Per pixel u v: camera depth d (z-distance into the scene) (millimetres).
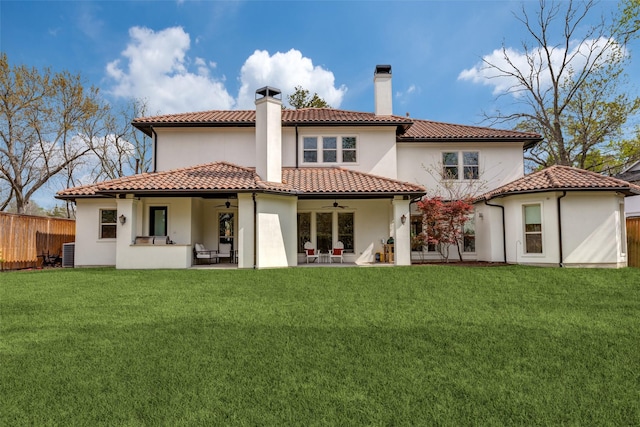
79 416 4645
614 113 30844
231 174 19859
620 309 9992
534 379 5699
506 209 19688
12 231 19891
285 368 6090
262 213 18453
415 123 27125
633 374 5871
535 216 18609
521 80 32750
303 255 22531
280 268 17531
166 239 19156
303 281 13922
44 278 14836
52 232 23172
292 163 23359
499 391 5301
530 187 18109
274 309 9961
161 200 20094
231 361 6375
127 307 10148
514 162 24062
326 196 19859
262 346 7105
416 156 24156
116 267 18312
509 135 23734
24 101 32656
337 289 12570
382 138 23375
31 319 8961
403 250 19625
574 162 36188
